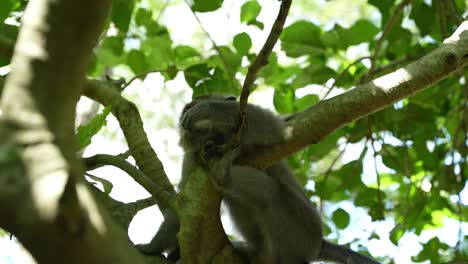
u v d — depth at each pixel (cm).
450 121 1065
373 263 797
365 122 980
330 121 515
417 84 516
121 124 658
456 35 548
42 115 235
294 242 746
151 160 623
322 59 984
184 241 523
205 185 524
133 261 240
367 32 958
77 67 242
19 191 218
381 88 511
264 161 567
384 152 979
